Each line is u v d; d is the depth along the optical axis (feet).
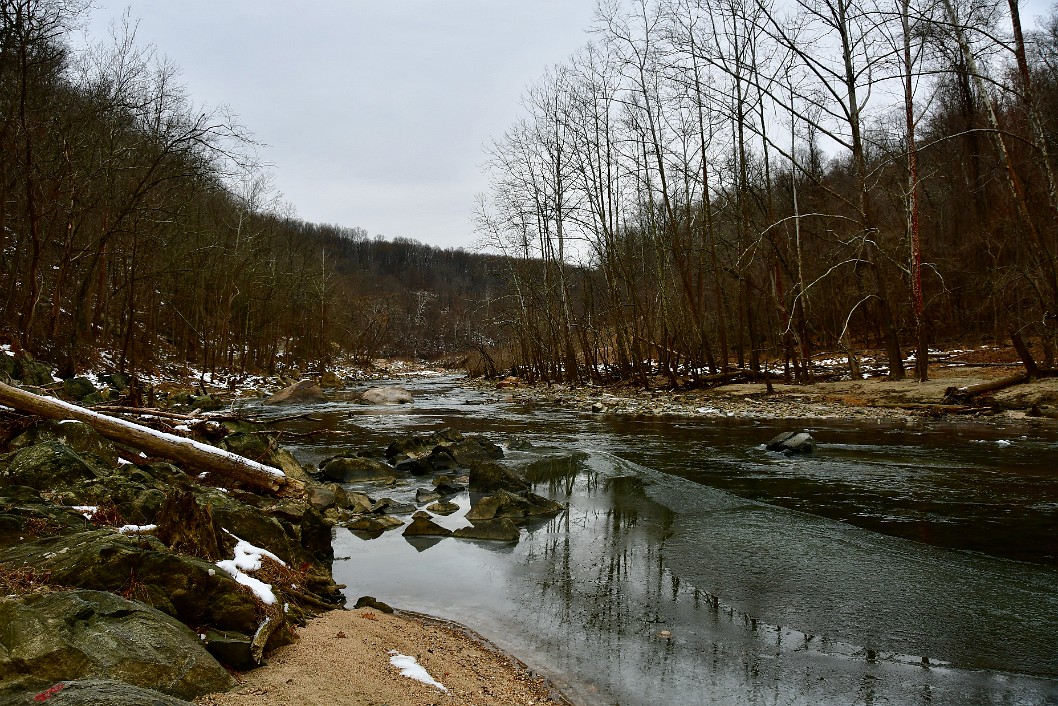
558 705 11.75
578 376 118.11
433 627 15.60
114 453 23.31
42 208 65.92
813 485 28.27
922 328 63.46
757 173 91.50
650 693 12.14
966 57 52.65
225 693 9.91
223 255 115.55
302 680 10.96
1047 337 60.80
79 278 77.66
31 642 8.91
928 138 91.86
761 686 12.27
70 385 50.98
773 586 17.25
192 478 23.47
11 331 59.77
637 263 115.03
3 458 20.06
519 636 14.99
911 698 11.66
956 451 34.81
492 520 24.38
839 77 64.23
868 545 20.06
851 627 14.64
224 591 12.33
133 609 10.44
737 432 46.65
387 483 33.42
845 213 100.53
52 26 55.88
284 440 46.75
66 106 63.82
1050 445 35.53
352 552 21.94
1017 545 19.67
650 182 89.45
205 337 105.70
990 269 79.30
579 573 19.17
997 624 14.55
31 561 12.32
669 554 20.35
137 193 64.28
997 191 81.61
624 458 36.65
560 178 108.78
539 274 127.65
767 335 106.83
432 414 66.54
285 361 161.99
